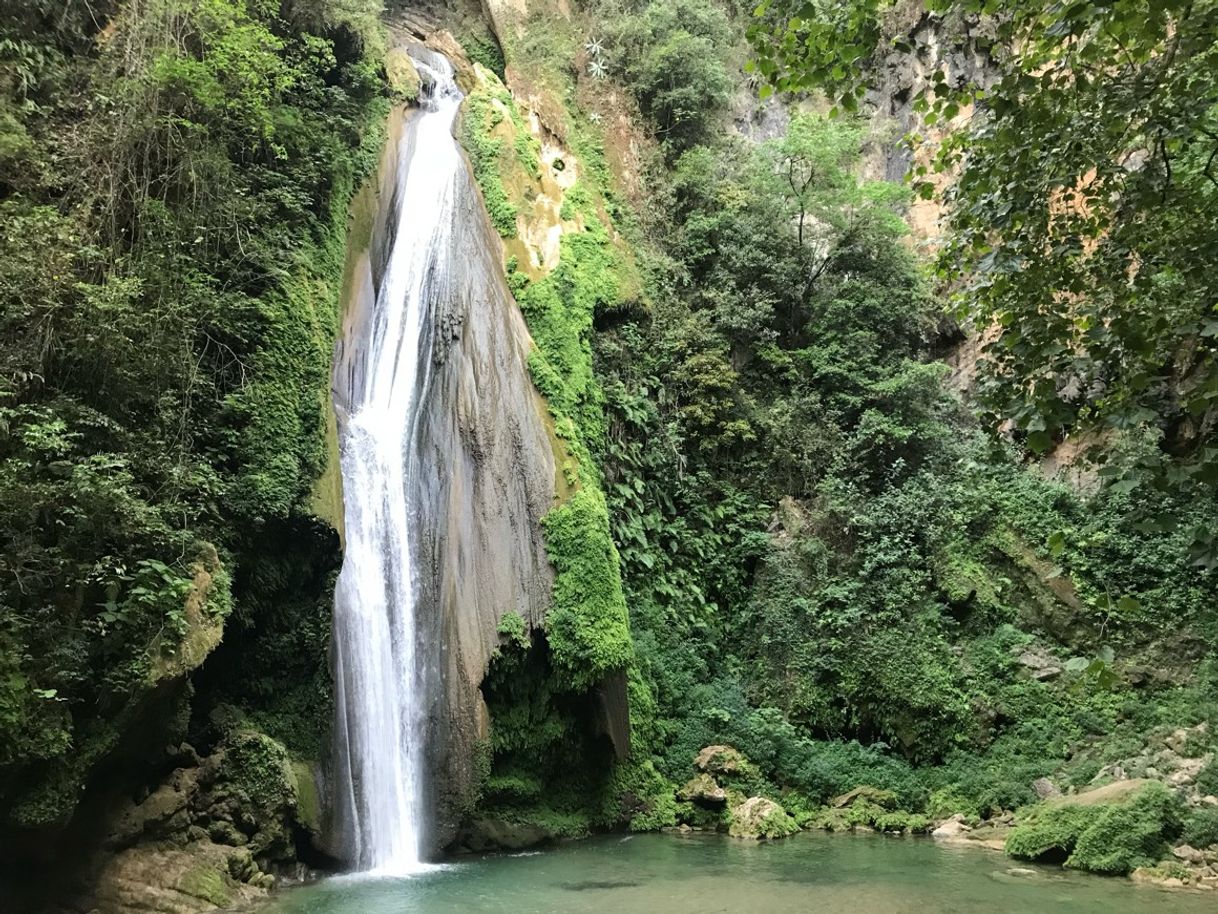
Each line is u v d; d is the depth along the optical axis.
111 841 8.55
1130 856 10.59
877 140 26.97
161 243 10.30
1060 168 7.04
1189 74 6.99
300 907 8.64
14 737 6.98
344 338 13.85
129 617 8.23
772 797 14.55
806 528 18.19
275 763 10.12
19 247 8.88
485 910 8.48
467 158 18.20
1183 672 15.02
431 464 13.75
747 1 26.83
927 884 9.84
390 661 12.23
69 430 8.82
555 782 13.34
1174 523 5.72
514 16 22.64
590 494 14.51
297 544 11.17
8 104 10.03
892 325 22.08
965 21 26.52
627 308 18.73
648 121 22.47
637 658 15.02
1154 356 6.64
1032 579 16.72
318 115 14.28
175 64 10.36
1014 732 15.18
